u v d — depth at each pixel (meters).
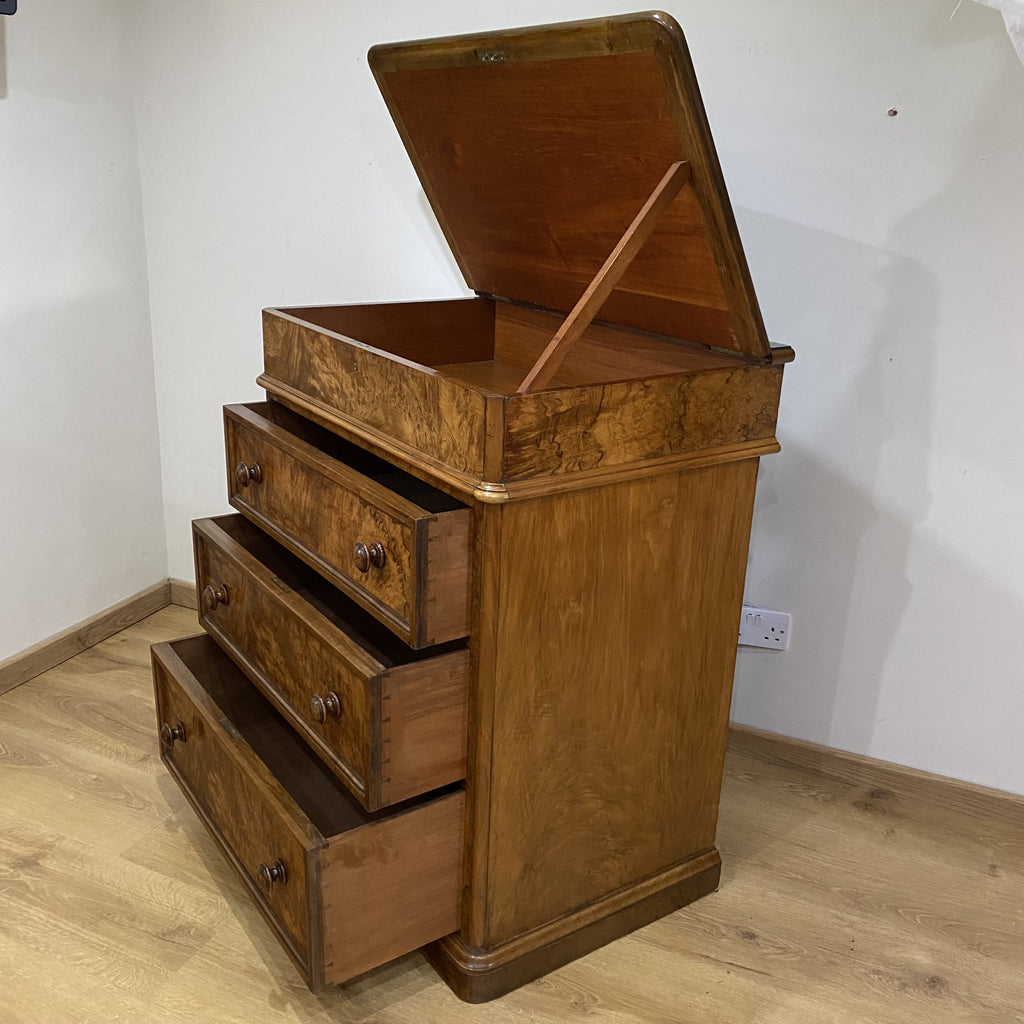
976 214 1.46
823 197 1.55
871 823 1.71
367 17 1.80
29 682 2.03
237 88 1.96
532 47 1.16
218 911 1.46
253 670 1.47
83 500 2.11
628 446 1.17
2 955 1.36
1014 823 1.71
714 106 1.59
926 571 1.65
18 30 1.77
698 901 1.52
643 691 1.34
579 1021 1.30
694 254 1.20
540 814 1.30
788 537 1.74
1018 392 1.51
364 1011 1.30
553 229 1.44
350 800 1.44
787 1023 1.30
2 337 1.85
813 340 1.62
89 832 1.61
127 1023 1.27
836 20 1.47
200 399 2.22
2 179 1.79
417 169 1.61
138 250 2.15
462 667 1.19
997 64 1.39
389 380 1.22
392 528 1.15
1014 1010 1.33
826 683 1.79
